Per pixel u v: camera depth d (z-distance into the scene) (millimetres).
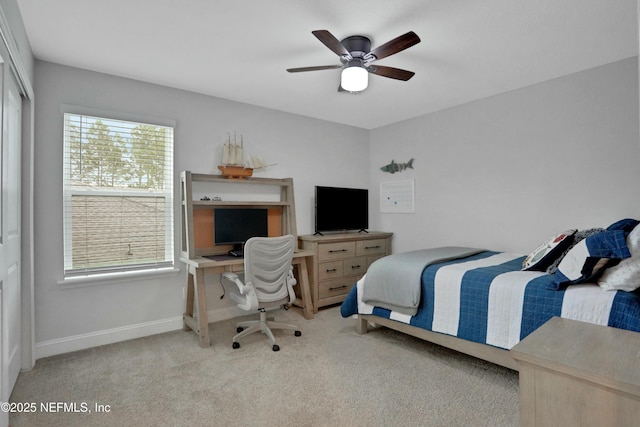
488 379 2256
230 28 2287
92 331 2881
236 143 3732
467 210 3879
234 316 3645
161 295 3219
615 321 1722
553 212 3207
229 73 3010
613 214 2857
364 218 4719
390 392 2100
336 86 3326
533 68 2945
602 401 960
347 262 4125
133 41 2445
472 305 2283
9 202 2000
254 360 2566
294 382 2230
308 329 3246
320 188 4242
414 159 4422
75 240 2836
